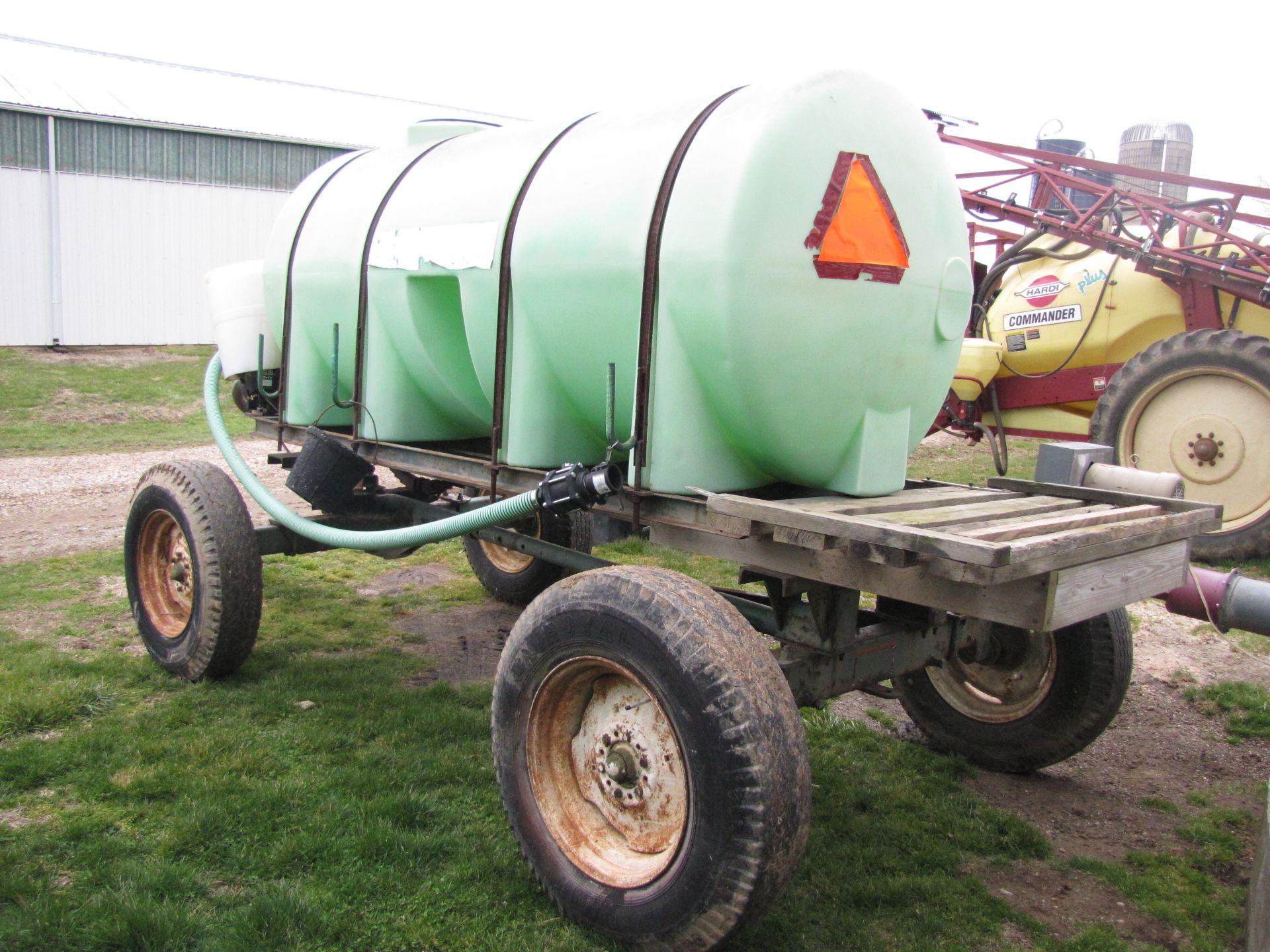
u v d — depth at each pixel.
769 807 2.33
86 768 3.68
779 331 2.84
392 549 4.53
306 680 4.66
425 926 2.78
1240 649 5.66
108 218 20.53
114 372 18.89
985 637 3.83
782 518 2.61
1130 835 3.56
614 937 2.64
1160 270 8.32
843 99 2.95
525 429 3.51
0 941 2.64
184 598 4.72
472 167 3.86
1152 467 7.88
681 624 2.49
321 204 4.69
